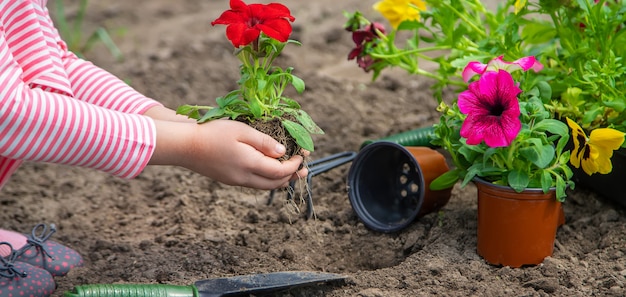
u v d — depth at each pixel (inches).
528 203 61.5
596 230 65.1
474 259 63.4
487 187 61.9
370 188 68.3
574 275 61.4
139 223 70.2
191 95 85.5
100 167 58.2
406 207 68.3
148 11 118.3
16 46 60.9
